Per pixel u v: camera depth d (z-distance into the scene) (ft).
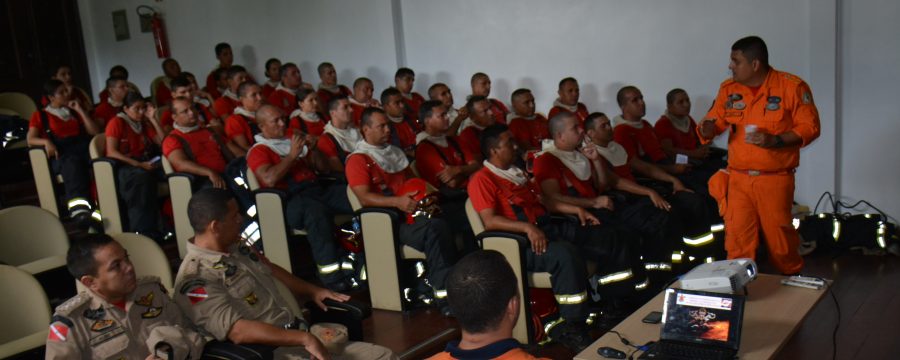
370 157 13.41
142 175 15.72
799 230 15.44
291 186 14.29
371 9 22.86
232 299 7.97
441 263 12.01
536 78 20.58
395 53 22.65
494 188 11.41
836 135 16.39
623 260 11.81
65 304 7.11
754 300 8.35
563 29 19.86
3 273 8.27
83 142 18.74
